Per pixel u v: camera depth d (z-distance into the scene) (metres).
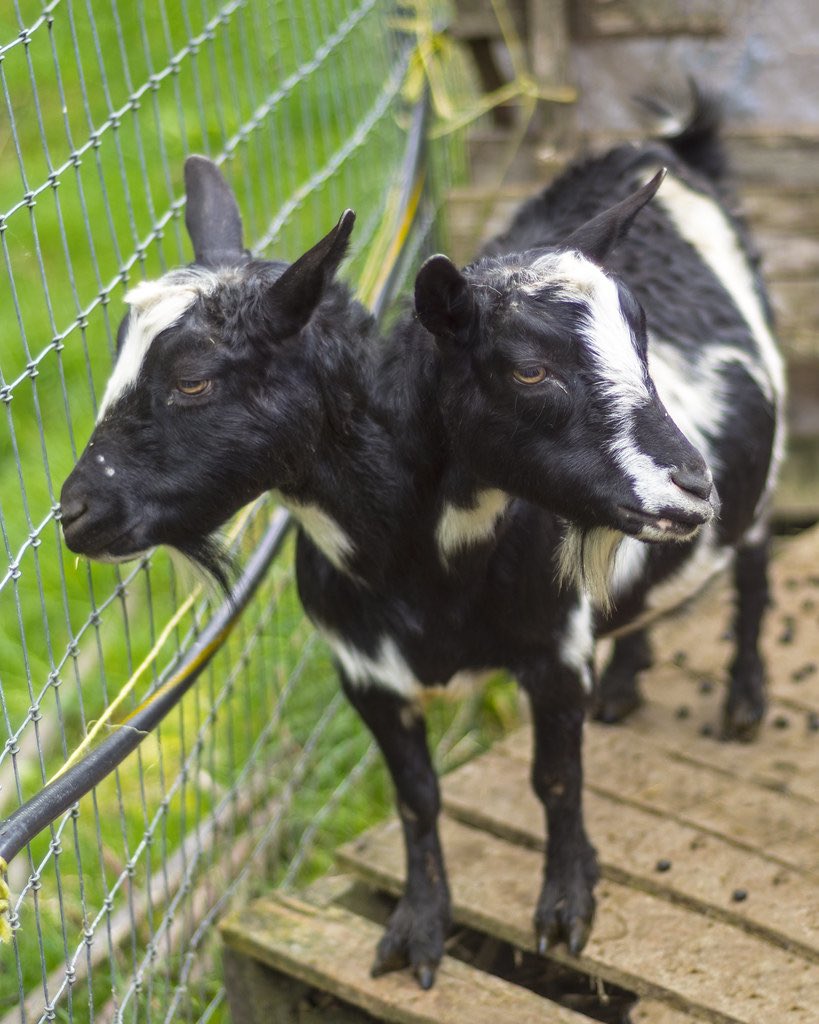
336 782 4.85
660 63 5.66
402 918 3.52
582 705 3.35
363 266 5.19
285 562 5.18
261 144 4.34
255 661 4.91
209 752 4.36
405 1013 3.38
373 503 2.99
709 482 2.66
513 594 3.10
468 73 6.64
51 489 2.86
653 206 4.01
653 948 3.43
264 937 3.63
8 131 7.11
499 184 5.69
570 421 2.71
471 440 2.81
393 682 3.29
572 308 2.71
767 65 5.62
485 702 5.28
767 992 3.26
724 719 4.30
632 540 3.47
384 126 5.60
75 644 2.95
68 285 6.66
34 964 3.92
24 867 4.22
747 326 4.00
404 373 2.93
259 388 2.81
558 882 3.49
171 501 2.82
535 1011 3.33
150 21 7.44
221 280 2.84
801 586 5.05
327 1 5.33
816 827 3.82
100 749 2.89
